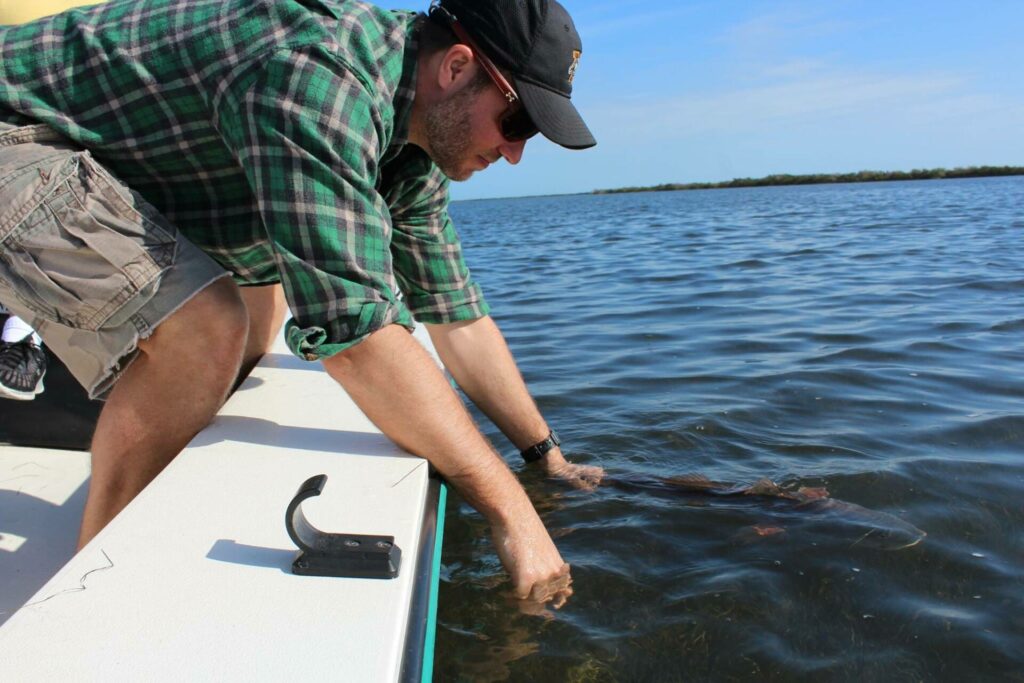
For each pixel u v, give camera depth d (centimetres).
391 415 154
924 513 229
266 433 172
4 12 213
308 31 145
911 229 1202
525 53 157
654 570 199
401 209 202
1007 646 170
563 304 627
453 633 173
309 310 144
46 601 110
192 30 151
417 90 163
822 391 351
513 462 267
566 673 161
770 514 228
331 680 97
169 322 155
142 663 99
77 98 156
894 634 174
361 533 130
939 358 406
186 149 159
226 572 118
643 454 277
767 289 650
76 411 223
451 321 230
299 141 140
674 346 452
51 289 153
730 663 165
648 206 2788
